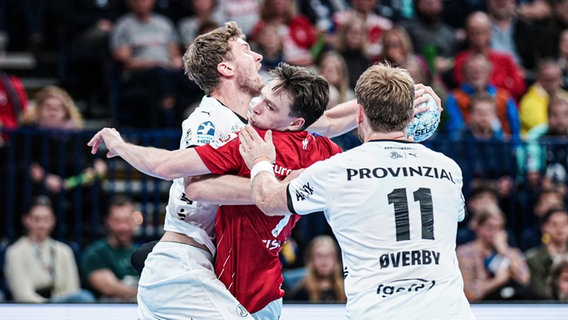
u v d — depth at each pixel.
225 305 5.38
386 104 5.00
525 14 16.56
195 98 13.57
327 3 16.05
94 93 14.81
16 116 13.28
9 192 11.48
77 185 11.74
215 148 5.32
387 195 4.90
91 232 12.03
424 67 13.79
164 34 14.61
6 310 7.88
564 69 15.41
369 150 5.01
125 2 15.86
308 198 5.01
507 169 12.05
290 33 14.46
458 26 17.36
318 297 10.35
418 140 5.39
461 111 13.11
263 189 5.07
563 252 11.02
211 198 5.30
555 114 13.24
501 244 10.93
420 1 15.33
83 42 14.80
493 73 14.53
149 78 13.62
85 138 11.82
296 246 11.44
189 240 5.52
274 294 5.57
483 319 7.60
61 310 7.88
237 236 5.43
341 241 5.00
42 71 15.86
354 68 13.48
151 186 12.65
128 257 10.96
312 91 5.37
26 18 16.25
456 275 4.96
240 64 5.60
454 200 5.06
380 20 15.20
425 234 4.89
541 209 11.70
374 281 4.84
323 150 5.67
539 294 10.76
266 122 5.41
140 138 11.50
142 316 5.65
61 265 10.85
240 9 15.12
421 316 4.77
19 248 10.71
